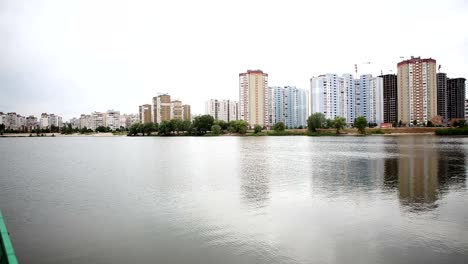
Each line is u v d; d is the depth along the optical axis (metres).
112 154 72.56
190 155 65.81
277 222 19.08
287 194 26.56
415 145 81.69
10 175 40.50
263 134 171.75
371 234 16.81
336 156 58.09
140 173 40.44
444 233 16.83
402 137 128.62
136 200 25.38
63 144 127.88
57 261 14.43
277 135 168.50
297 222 19.02
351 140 115.38
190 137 173.50
